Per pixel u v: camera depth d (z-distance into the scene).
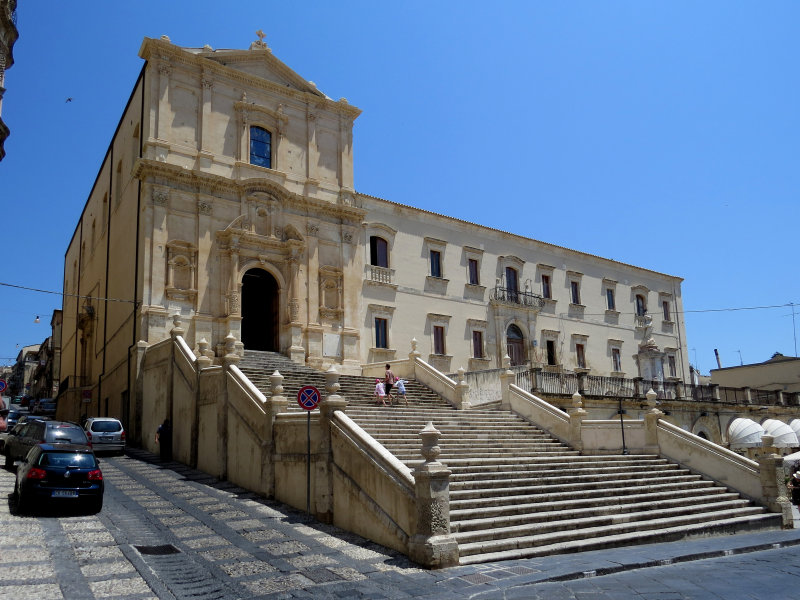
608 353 43.09
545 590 9.00
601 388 29.70
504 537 11.91
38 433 16.33
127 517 12.76
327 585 9.01
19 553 9.95
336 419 13.07
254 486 15.41
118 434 21.47
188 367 20.11
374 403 21.44
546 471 15.82
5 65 22.62
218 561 10.01
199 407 19.05
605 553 11.86
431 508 10.41
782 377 50.09
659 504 15.32
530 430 20.86
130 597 8.30
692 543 13.40
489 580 9.50
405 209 34.22
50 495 12.53
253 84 29.73
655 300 47.66
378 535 11.42
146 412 23.59
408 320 33.06
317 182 30.66
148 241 25.30
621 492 15.56
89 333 36.66
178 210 26.34
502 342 36.84
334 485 12.78
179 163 26.86
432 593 8.81
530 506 13.30
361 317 31.08
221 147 28.19
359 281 31.05
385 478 11.44
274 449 14.91
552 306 40.34
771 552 12.83
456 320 35.16
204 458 18.34
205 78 28.12
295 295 28.34
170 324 25.25
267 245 28.16
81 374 36.47
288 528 12.22
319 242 30.12
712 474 18.34
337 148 32.25
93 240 38.78
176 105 27.34
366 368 29.31
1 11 22.19
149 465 19.47
